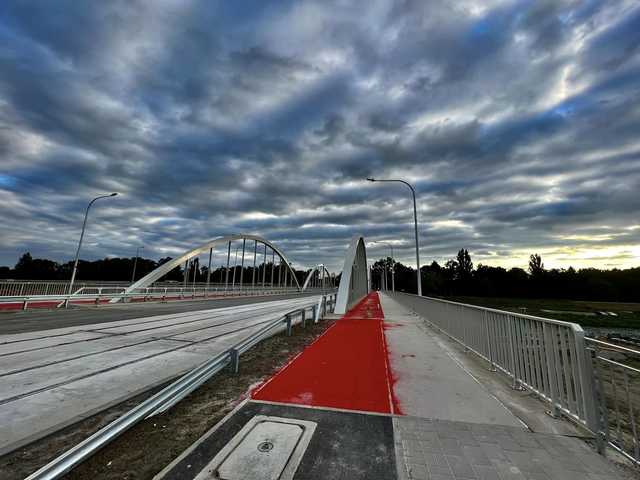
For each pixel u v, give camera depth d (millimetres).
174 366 6844
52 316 14727
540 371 4668
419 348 8391
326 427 3789
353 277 23094
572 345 3898
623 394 7141
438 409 4340
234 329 12070
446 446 3391
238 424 3848
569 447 3402
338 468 2979
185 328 12188
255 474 2877
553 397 4223
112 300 24766
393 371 6203
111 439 3400
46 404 4762
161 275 32562
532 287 82750
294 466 3002
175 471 2914
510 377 5559
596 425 3434
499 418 4074
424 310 14180
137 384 5680
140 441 3510
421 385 5348
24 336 9789
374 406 4434
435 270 122875
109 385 5609
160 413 4223
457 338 9055
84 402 4855
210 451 3246
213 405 4527
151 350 8297
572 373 3910
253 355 7641
